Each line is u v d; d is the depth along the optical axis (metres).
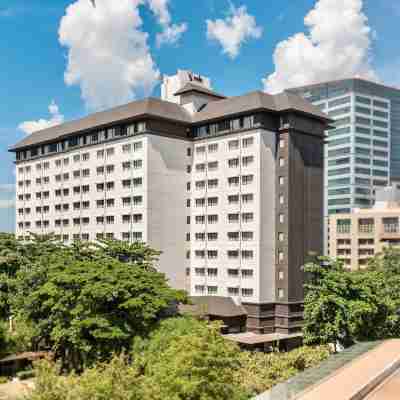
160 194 79.75
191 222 82.38
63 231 96.25
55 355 52.34
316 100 182.62
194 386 25.92
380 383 16.03
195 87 84.50
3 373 52.88
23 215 108.44
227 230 76.56
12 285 64.44
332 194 174.75
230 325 71.06
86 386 21.58
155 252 64.25
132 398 22.27
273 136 74.88
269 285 72.75
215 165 79.25
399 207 132.50
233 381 28.86
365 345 21.69
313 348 47.94
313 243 75.50
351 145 171.00
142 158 79.44
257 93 75.94
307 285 54.84
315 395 13.97
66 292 49.41
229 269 75.75
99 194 87.81
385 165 176.88
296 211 73.56
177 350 28.66
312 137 76.88
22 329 55.06
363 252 126.25
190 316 52.50
